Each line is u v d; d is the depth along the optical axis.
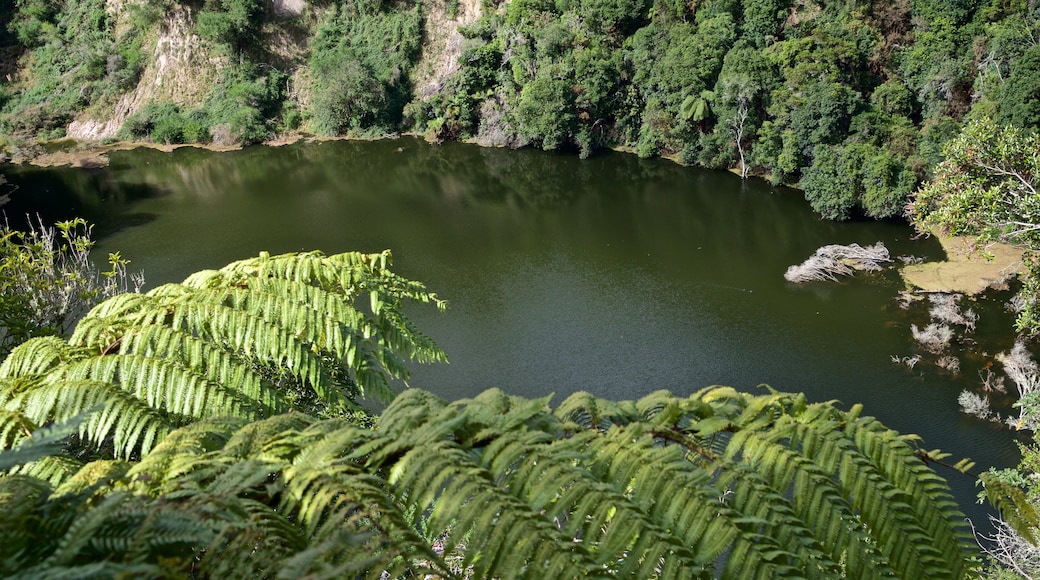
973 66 37.94
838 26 41.72
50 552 1.65
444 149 51.75
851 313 28.44
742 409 2.68
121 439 2.89
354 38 58.09
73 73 58.81
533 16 50.75
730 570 2.04
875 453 2.46
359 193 44.25
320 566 1.64
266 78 56.84
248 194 44.41
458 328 28.80
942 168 17.75
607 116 48.59
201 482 2.14
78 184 46.12
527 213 40.22
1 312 5.64
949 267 30.91
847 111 36.97
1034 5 38.28
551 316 29.50
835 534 2.25
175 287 3.92
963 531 2.41
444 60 56.22
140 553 1.53
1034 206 16.00
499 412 2.50
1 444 2.80
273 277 4.07
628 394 24.67
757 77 40.44
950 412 22.55
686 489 2.15
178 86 57.12
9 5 61.19
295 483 2.00
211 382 3.37
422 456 2.08
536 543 1.94
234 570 1.66
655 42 46.00
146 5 57.09
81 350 3.49
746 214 38.03
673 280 32.03
